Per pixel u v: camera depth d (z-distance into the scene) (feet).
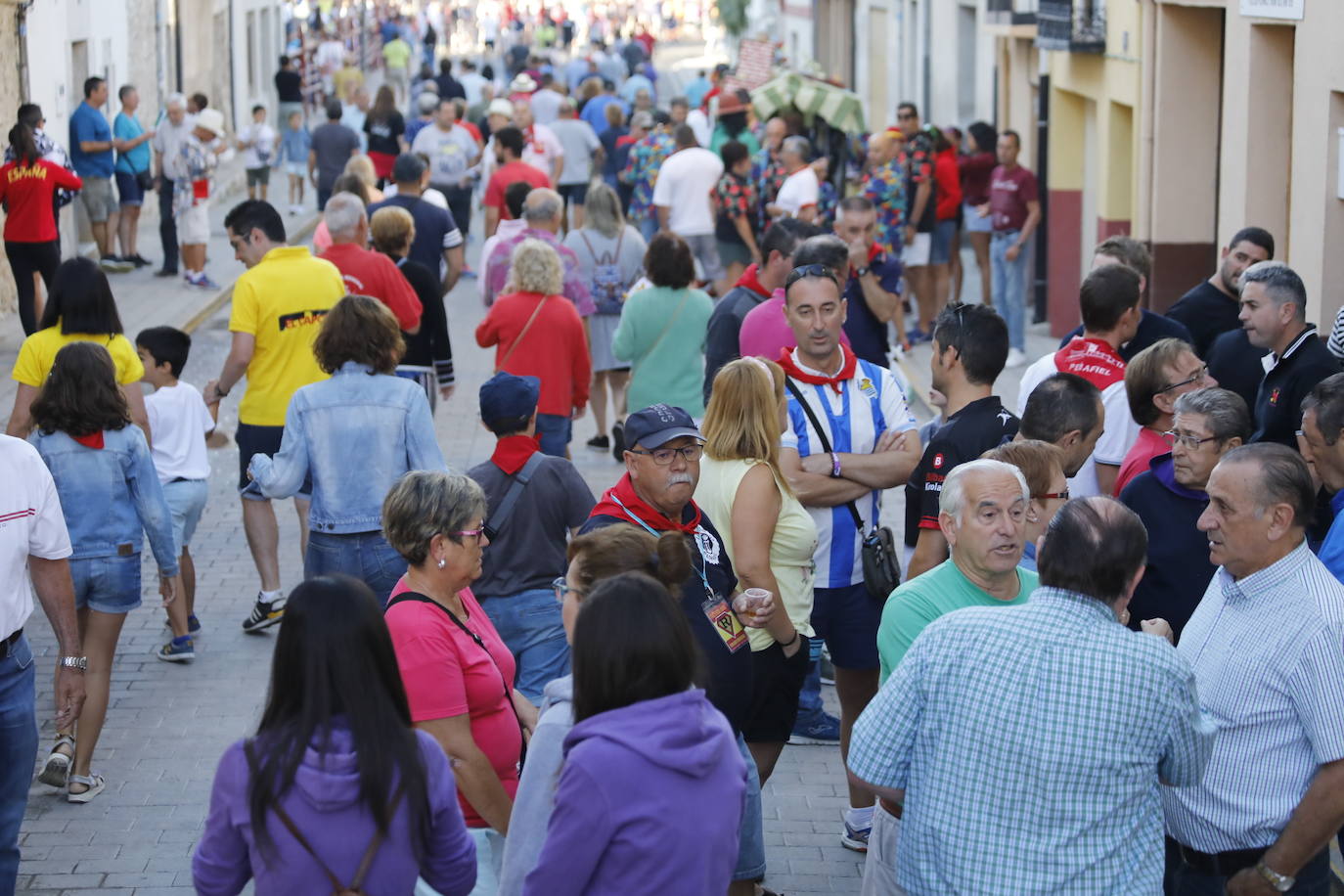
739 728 51.44
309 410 68.90
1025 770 38.47
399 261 102.78
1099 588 39.17
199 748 72.84
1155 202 140.67
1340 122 100.42
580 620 36.50
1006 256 155.12
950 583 47.14
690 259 100.58
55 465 65.87
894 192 155.74
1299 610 42.57
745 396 54.44
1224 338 78.28
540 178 171.94
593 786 35.29
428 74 354.74
